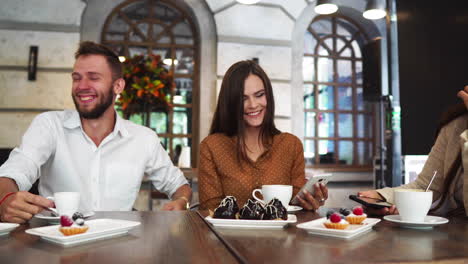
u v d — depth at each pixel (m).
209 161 1.65
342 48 4.77
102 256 0.61
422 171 1.44
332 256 0.60
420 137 2.79
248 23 4.29
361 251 0.64
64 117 1.70
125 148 1.75
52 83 3.86
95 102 1.61
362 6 4.57
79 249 0.66
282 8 4.38
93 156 1.68
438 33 2.59
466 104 1.25
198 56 4.30
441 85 2.57
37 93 3.83
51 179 1.66
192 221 0.99
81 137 1.68
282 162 1.68
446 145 1.38
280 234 0.80
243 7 4.29
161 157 1.87
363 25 4.78
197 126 4.26
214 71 4.27
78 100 1.61
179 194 1.76
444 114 1.42
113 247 0.67
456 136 1.34
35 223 0.97
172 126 4.23
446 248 0.66
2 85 3.78
